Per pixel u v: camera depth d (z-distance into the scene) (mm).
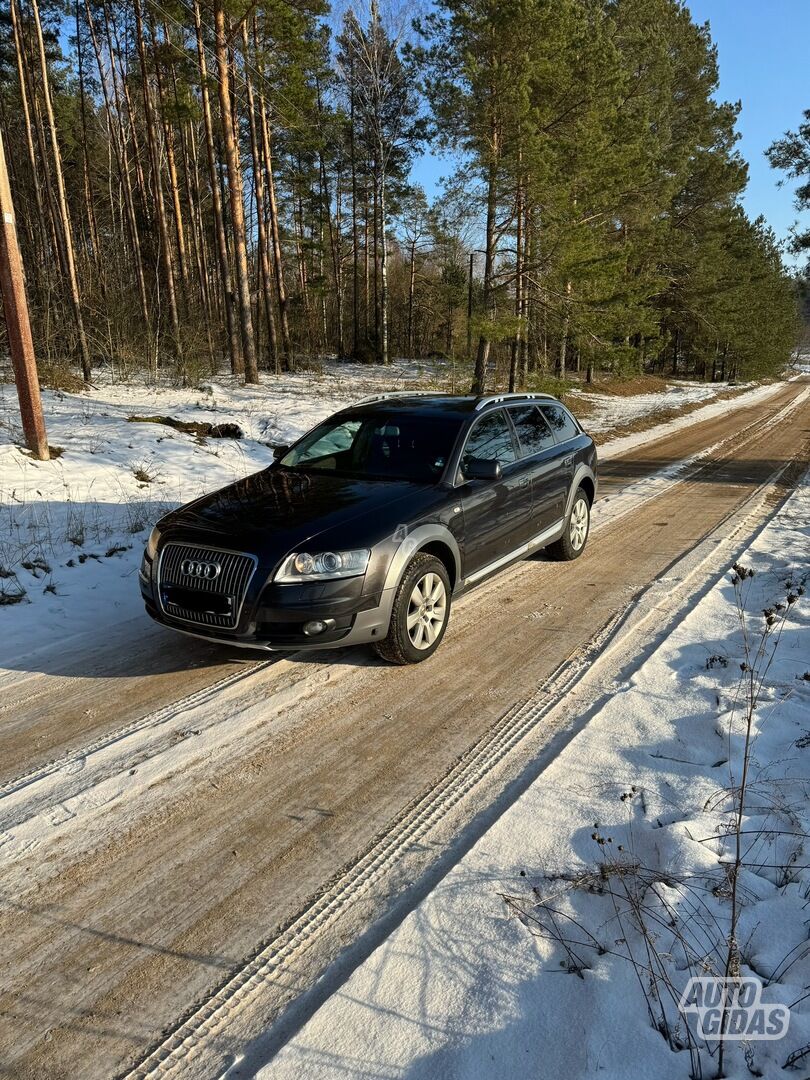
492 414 5918
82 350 17672
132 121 31969
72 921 2592
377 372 29469
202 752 3697
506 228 20719
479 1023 2117
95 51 29125
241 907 2656
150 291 30531
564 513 6766
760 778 3291
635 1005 2143
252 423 14516
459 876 2738
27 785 3416
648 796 3203
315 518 4445
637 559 7113
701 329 45125
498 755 3643
